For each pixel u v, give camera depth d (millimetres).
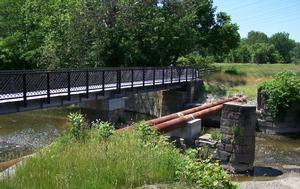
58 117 30547
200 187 7219
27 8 46781
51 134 24547
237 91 38250
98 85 23047
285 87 26547
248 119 16562
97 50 35094
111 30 35594
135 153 8523
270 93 26641
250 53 113625
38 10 46250
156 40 36875
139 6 36812
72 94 20328
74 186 6680
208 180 7051
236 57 110500
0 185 6672
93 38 35312
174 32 38094
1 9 49531
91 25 35062
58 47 35125
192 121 18625
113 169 7578
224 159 16875
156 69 30312
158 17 37469
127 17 35750
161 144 9922
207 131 24156
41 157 8258
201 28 50812
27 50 44438
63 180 6910
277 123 26547
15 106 17078
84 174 7242
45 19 41969
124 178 7465
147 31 36844
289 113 26547
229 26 50969
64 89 20234
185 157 8281
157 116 35312
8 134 24406
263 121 26938
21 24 46969
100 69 22844
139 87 27328
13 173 7574
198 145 17594
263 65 57938
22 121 28906
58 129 26172
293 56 164750
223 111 16969
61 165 7680
